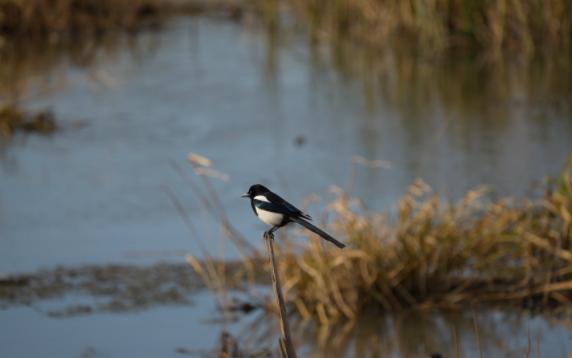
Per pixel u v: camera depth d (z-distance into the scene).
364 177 16.58
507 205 14.06
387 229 12.92
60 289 12.73
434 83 23.02
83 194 16.09
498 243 13.25
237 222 14.83
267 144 18.55
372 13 27.17
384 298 12.32
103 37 28.25
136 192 16.19
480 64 24.61
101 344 11.20
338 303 12.15
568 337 11.41
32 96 21.80
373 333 11.69
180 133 19.34
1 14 27.44
